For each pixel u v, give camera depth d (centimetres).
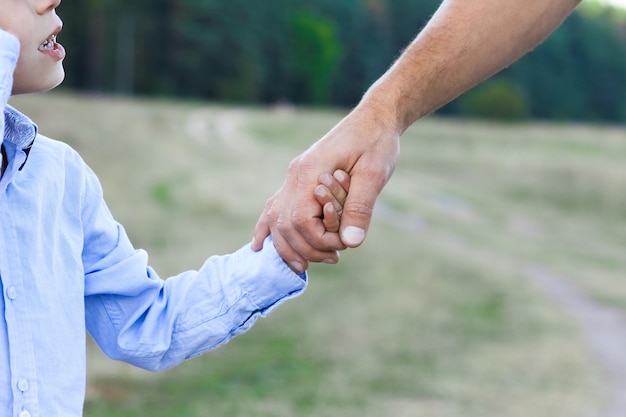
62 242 169
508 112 8500
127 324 189
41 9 164
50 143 175
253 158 3516
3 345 156
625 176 3516
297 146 4344
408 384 818
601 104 11062
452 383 834
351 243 186
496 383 843
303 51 8594
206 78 7588
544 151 4319
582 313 1234
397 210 2467
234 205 2103
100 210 185
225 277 194
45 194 167
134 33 7006
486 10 195
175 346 193
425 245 1838
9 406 155
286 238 190
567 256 1925
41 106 3522
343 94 9375
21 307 158
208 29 7556
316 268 1402
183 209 1970
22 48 163
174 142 3584
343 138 190
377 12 9788
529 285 1448
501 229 2373
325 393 768
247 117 5575
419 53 196
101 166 2614
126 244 189
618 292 1437
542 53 10531
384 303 1195
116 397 709
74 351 166
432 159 3931
